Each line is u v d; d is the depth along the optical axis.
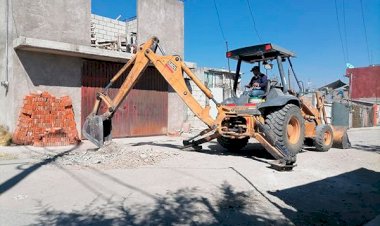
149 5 16.09
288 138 9.32
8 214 4.71
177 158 9.14
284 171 7.75
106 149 9.34
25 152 9.97
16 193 5.71
